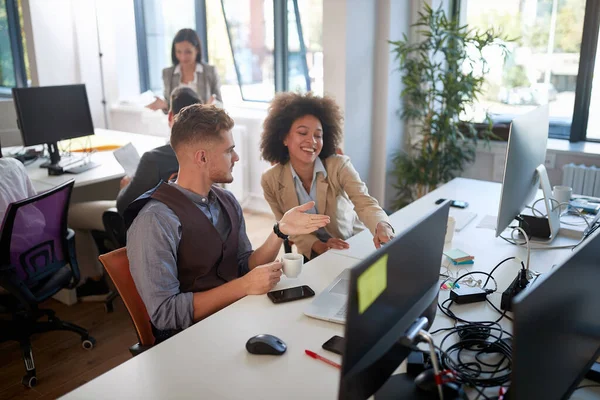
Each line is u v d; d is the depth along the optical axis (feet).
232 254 6.16
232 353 4.67
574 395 4.16
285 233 6.11
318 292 5.77
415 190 13.78
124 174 11.36
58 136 11.71
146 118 17.87
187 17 17.33
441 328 5.06
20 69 21.44
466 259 6.56
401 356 3.81
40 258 8.27
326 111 7.67
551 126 12.94
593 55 11.96
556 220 7.42
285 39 15.38
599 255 4.07
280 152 7.86
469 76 11.85
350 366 3.20
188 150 5.63
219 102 15.46
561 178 12.25
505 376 4.16
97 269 11.09
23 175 8.52
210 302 5.55
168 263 5.42
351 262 6.63
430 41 12.13
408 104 13.69
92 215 10.45
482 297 5.59
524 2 12.49
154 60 18.98
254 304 5.52
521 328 3.01
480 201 9.07
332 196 7.88
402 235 3.63
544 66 12.60
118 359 8.84
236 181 15.58
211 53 17.24
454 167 13.01
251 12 15.74
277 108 7.67
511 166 6.25
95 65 18.88
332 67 12.24
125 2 18.30
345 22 11.76
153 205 5.49
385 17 12.59
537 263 6.57
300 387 4.20
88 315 10.29
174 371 4.43
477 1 13.11
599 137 12.44
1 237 7.51
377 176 13.73
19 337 8.45
